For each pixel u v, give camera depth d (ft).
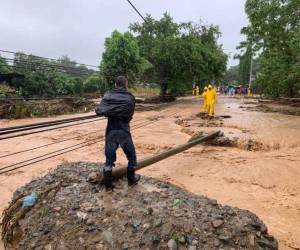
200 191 27.07
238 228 16.65
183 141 46.60
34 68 100.12
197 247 15.60
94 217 17.12
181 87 141.08
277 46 89.86
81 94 124.16
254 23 88.02
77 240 16.38
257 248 15.98
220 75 153.69
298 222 21.74
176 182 29.14
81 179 20.63
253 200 25.40
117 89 18.63
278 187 28.30
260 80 120.88
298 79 94.43
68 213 17.57
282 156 37.93
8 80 95.76
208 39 151.23
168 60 125.49
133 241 15.93
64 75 124.67
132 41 98.07
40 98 84.43
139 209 17.44
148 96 152.56
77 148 42.04
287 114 77.87
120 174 20.54
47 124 37.06
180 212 17.30
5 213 19.61
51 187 19.65
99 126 61.16
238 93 222.48
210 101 67.97
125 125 18.72
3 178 30.27
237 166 33.96
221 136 44.75
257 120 65.10
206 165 34.32
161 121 69.10
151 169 32.91
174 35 131.44
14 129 36.11
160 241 15.81
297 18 83.20
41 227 17.42
